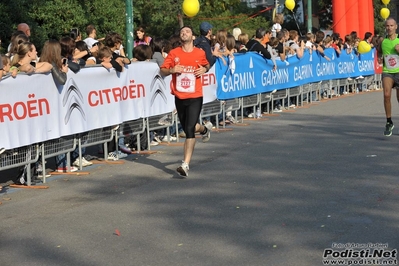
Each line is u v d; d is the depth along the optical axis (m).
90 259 5.49
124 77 9.95
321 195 7.38
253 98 14.44
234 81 13.37
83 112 9.05
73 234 6.21
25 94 7.94
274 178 8.34
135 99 10.26
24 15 18.20
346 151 10.12
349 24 25.33
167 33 28.14
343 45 20.48
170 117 11.43
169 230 6.22
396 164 9.05
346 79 20.47
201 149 10.70
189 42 8.61
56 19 19.11
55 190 8.14
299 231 6.04
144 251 5.62
